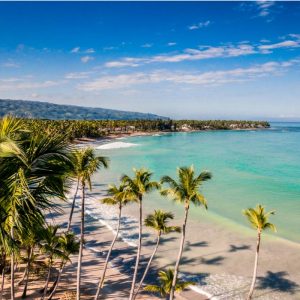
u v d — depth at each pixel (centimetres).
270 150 17438
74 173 1116
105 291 3422
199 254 4338
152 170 10856
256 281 3638
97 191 7825
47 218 5675
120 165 11850
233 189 8200
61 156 1059
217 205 6738
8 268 3562
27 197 976
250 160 13512
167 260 4166
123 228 5284
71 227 5288
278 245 4634
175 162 12731
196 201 2961
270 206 6719
